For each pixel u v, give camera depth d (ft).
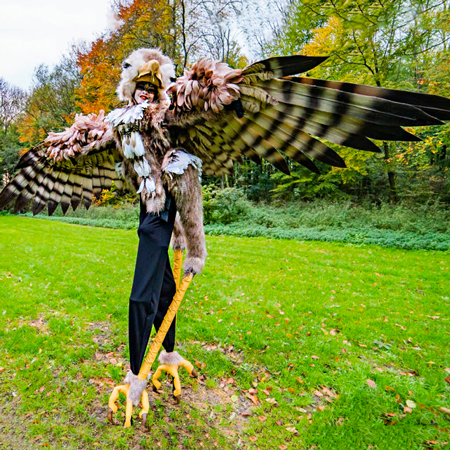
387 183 53.26
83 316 13.67
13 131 98.94
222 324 13.26
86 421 7.99
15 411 8.33
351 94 3.94
